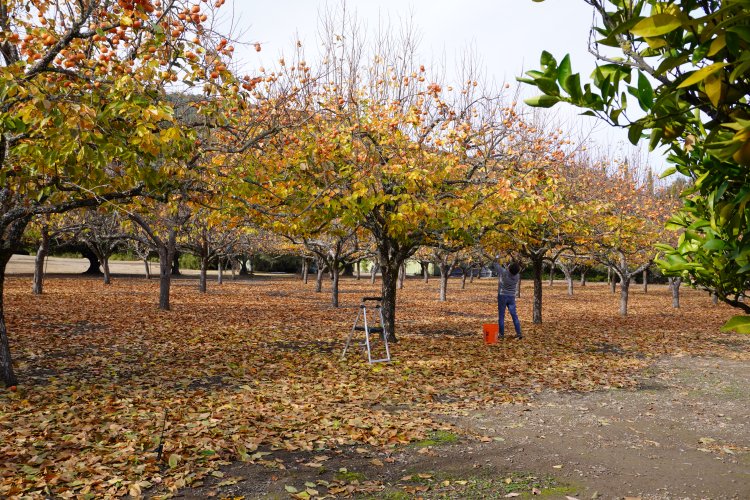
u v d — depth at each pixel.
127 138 6.47
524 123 12.55
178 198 8.82
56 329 14.06
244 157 9.29
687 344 14.35
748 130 1.19
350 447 5.89
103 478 4.78
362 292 34.69
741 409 7.79
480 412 7.48
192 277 47.44
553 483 4.94
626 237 17.45
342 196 10.43
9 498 4.32
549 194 12.12
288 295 30.64
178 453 5.47
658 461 5.56
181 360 10.70
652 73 1.63
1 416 6.49
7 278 34.88
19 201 8.11
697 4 1.51
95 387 8.20
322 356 11.47
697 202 2.11
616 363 11.37
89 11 6.10
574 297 34.09
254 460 5.42
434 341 13.88
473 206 11.47
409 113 11.04
